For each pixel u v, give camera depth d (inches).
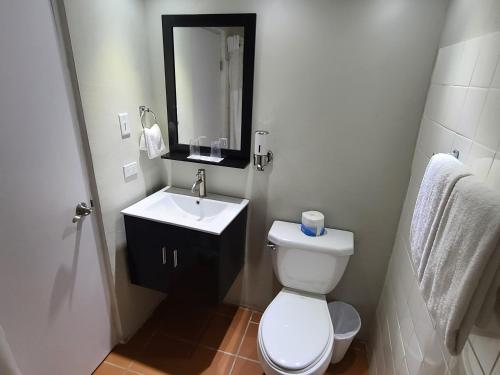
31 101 43.7
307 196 68.0
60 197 50.5
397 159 60.0
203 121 68.6
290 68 59.7
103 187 58.7
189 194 73.8
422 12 50.8
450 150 40.1
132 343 73.5
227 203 69.9
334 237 64.9
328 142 62.7
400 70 54.6
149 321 80.6
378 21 53.1
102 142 56.9
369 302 73.1
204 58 63.4
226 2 58.8
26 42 42.0
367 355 73.0
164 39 63.8
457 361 30.1
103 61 54.6
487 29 33.4
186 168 74.9
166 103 69.5
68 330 56.4
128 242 67.0
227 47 61.2
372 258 68.7
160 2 62.1
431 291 28.8
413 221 37.5
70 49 48.3
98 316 64.2
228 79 63.4
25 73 42.4
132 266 69.4
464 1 41.5
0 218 41.7
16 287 45.3
